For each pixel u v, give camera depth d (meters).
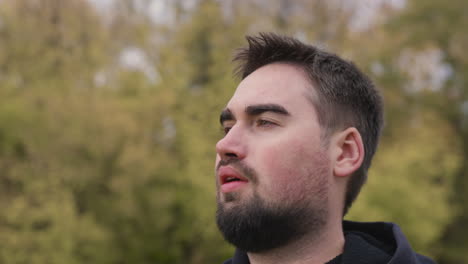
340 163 1.37
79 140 8.90
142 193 9.53
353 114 1.42
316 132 1.33
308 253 1.32
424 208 9.68
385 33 14.68
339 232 1.38
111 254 9.25
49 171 8.70
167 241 10.12
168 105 9.65
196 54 11.96
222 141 1.31
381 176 9.59
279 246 1.30
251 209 1.26
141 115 9.52
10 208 8.23
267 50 1.47
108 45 10.95
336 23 13.95
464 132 14.98
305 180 1.29
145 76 10.28
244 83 1.41
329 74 1.41
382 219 8.81
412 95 14.83
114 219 9.48
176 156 10.01
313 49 1.44
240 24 11.06
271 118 1.31
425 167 10.44
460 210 13.77
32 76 10.07
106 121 8.97
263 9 13.48
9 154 8.94
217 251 9.47
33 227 8.65
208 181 8.77
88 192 9.44
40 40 10.24
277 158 1.28
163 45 10.94
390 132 13.14
